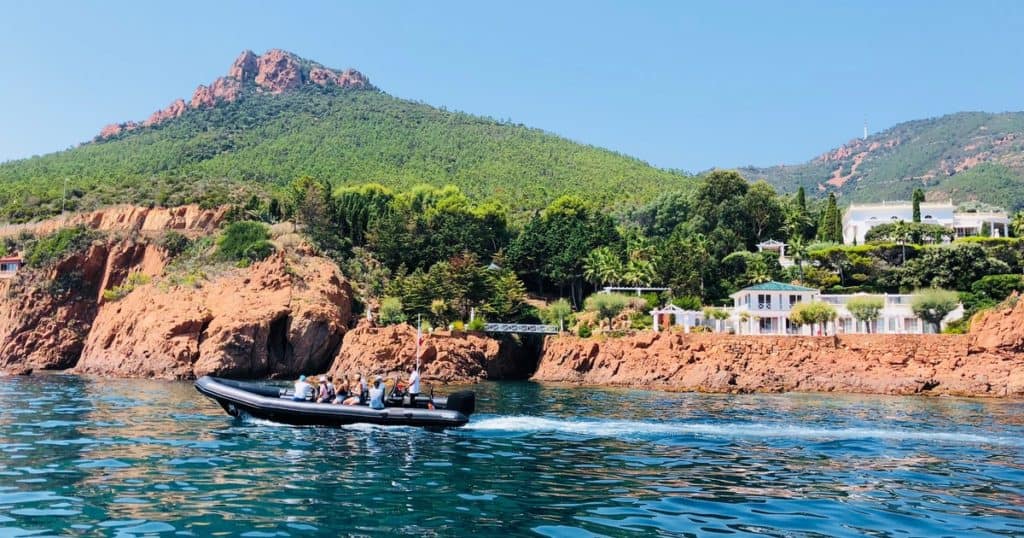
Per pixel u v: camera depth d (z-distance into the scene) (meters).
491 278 95.94
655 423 35.28
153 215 111.06
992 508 17.75
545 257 116.69
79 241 98.06
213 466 21.47
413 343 80.94
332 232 111.94
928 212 124.44
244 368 79.31
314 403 30.22
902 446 28.69
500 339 91.12
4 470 20.66
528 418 34.53
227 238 98.56
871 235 115.12
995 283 91.44
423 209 144.50
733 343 77.81
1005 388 66.12
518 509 16.81
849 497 18.78
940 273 97.38
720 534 14.98
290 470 21.00
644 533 14.94
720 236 119.88
